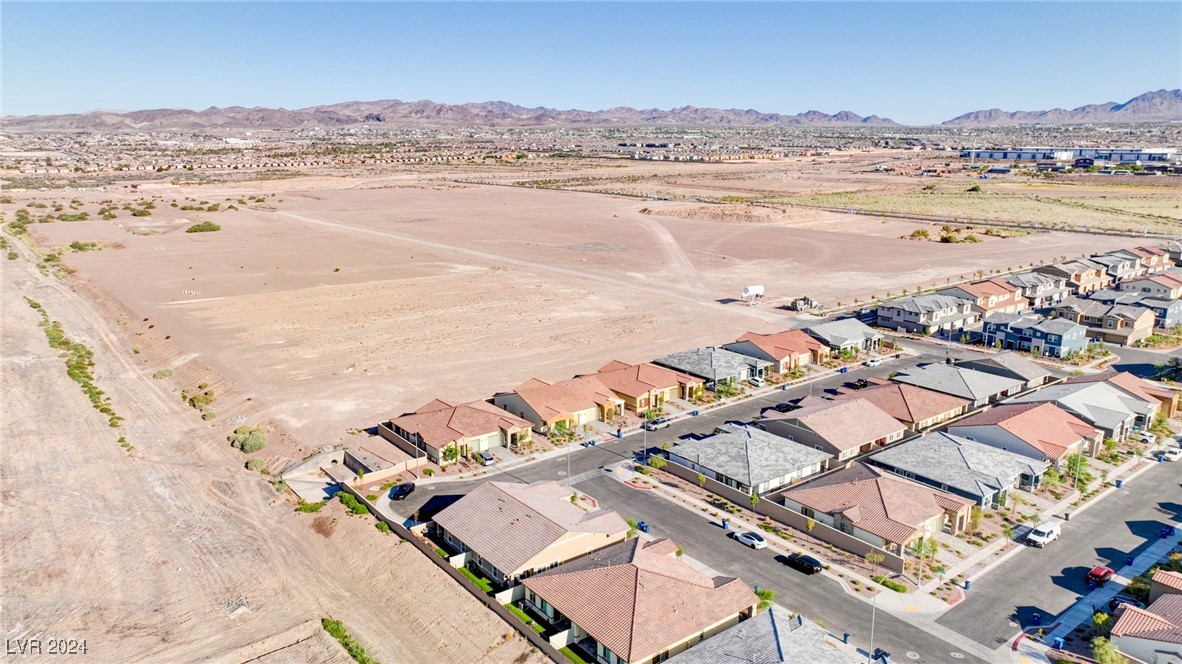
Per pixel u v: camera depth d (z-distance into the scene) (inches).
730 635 1659.7
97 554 2148.1
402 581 2017.7
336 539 2231.8
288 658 1738.4
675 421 3129.9
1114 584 1972.2
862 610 1878.7
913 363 3892.7
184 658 1726.1
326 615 1900.8
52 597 1958.7
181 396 3459.6
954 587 1971.0
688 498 2493.8
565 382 3238.2
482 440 2834.6
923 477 2466.8
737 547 2187.5
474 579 1987.0
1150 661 1620.3
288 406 3250.5
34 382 3548.2
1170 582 1823.3
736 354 3708.2
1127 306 4345.5
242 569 2089.1
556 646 1716.3
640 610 1697.8
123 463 2736.2
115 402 3356.3
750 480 2443.4
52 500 2458.2
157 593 1979.6
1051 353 3922.2
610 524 2144.4
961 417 3034.0
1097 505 2404.0
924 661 1685.5
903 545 2046.0
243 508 2426.2
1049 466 2556.6
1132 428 2977.4
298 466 2677.2
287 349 4045.3
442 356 3939.5
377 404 3272.6
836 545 2183.8
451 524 2158.0
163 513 2385.6
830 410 2869.1
